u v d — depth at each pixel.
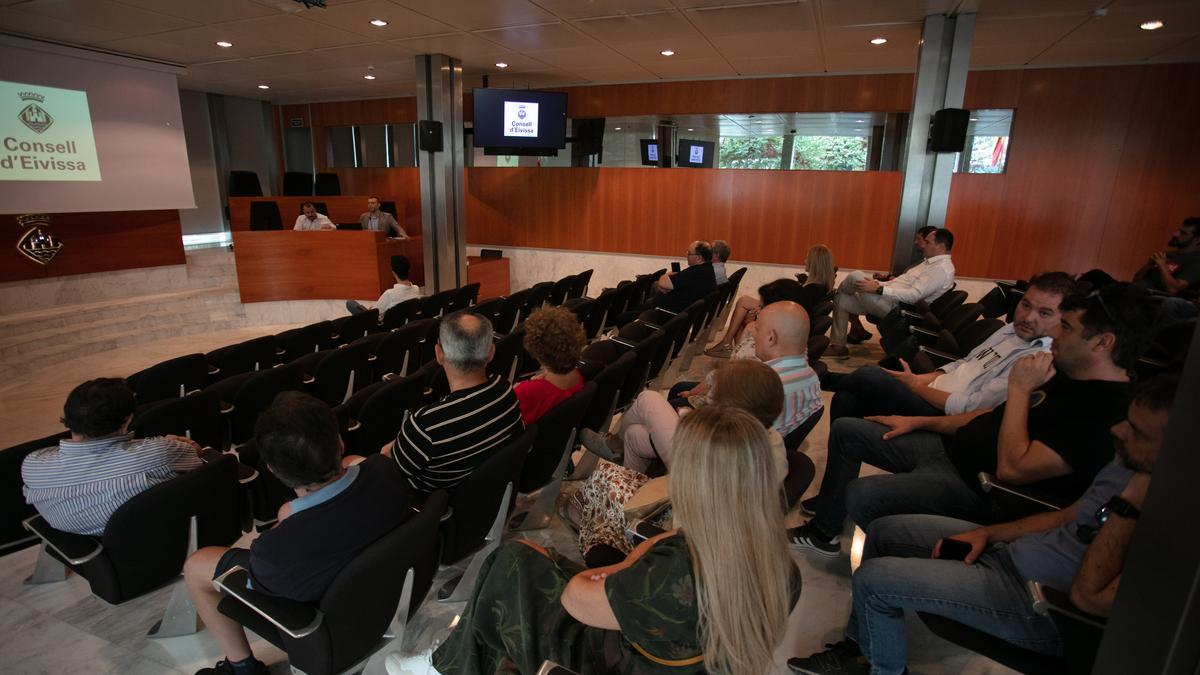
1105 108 6.39
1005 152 6.84
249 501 2.15
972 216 7.04
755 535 1.03
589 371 2.90
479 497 1.87
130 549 1.75
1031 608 1.37
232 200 9.19
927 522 1.74
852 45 5.96
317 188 9.74
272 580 1.41
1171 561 0.72
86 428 1.76
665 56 6.71
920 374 3.06
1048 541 1.42
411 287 5.78
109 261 7.02
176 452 1.94
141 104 7.14
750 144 8.31
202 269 8.02
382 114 10.22
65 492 1.76
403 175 9.95
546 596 1.35
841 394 2.92
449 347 1.91
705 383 2.51
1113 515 1.19
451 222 7.32
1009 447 1.71
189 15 5.27
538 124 7.68
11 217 6.17
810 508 2.64
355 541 1.46
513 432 2.01
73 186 6.58
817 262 5.03
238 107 10.49
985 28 5.13
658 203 8.43
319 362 3.60
